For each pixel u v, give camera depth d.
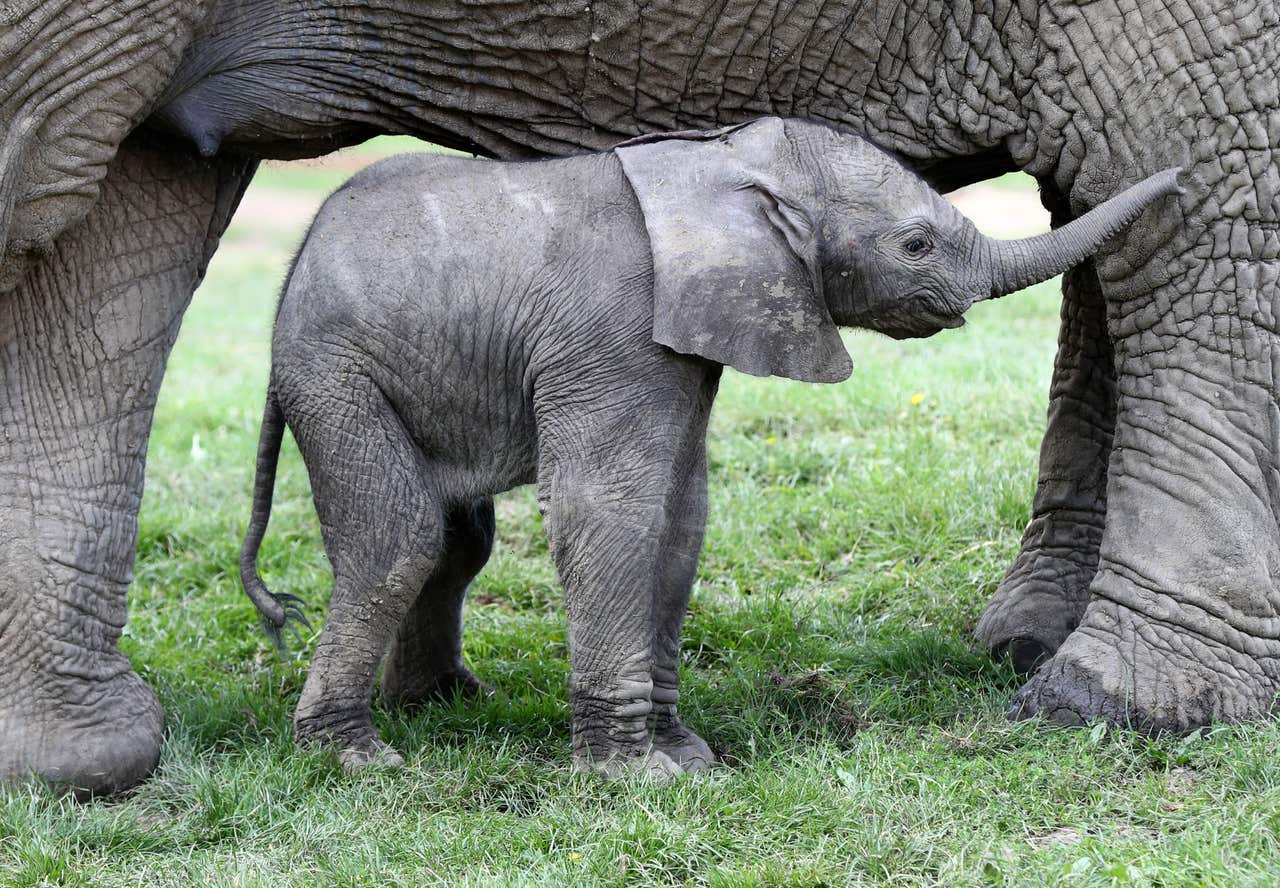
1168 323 9.52
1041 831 8.31
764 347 9.00
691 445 9.65
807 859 7.86
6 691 9.39
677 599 9.80
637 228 9.20
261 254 37.00
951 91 9.64
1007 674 10.81
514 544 14.37
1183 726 9.30
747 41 9.55
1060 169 9.61
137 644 12.11
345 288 9.42
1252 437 9.42
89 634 9.64
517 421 9.52
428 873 8.06
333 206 9.71
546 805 8.79
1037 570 11.33
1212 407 9.43
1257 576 9.38
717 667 11.55
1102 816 8.39
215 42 9.44
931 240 9.19
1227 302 9.38
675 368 9.16
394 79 9.80
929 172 10.10
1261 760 8.59
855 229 9.15
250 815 8.80
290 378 9.56
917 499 13.82
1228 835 7.79
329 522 9.62
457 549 10.48
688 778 8.84
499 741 9.98
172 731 10.02
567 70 9.71
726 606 12.36
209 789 8.98
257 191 46.50
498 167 9.64
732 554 13.50
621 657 9.17
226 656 12.22
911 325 9.40
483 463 9.67
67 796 9.10
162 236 9.97
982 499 13.70
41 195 8.92
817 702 10.37
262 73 9.63
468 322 9.34
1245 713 9.32
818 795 8.55
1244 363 9.40
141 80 8.94
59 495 9.60
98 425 9.74
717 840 8.20
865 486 14.36
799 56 9.60
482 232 9.38
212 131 9.63
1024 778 8.73
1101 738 9.23
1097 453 11.28
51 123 8.83
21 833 8.50
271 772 9.16
